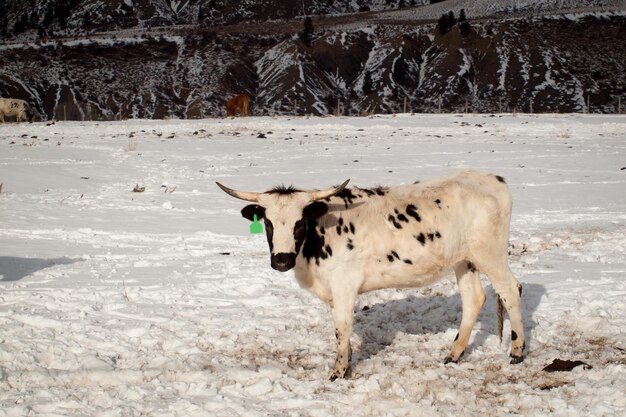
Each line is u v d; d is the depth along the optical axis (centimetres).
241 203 1973
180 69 11800
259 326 995
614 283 1148
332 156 2748
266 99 10769
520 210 1844
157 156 2750
